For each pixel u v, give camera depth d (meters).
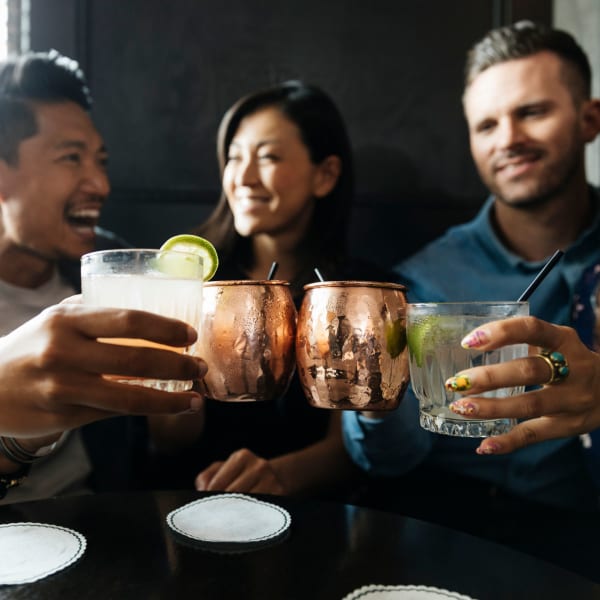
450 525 1.34
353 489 1.56
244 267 1.76
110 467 1.46
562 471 1.45
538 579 0.60
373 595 0.54
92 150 1.47
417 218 2.11
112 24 1.94
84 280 0.67
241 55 2.01
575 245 1.56
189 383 0.68
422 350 0.70
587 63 1.59
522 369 0.65
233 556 0.64
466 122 2.10
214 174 2.02
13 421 0.56
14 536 0.68
